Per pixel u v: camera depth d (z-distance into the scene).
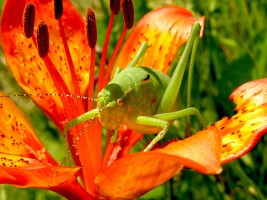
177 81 0.22
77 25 0.26
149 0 0.33
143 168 0.19
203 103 0.30
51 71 0.22
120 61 0.26
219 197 0.28
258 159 0.29
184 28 0.26
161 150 0.17
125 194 0.20
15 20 0.25
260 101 0.22
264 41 0.30
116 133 0.23
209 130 0.17
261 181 0.28
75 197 0.22
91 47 0.22
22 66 0.25
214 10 0.32
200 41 0.30
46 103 0.25
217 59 0.30
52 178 0.20
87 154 0.23
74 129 0.23
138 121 0.22
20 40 0.25
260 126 0.21
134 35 0.26
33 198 0.30
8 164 0.22
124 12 0.23
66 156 0.21
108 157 0.24
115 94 0.21
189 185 0.28
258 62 0.29
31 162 0.23
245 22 0.31
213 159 0.16
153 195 0.28
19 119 0.24
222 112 0.29
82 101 0.23
